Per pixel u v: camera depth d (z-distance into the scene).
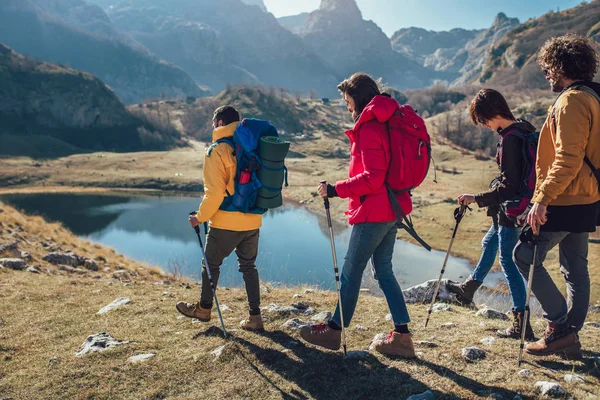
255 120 4.53
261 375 3.99
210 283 4.75
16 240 12.75
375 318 5.70
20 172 124.56
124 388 3.93
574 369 3.86
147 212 79.38
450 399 3.42
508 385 3.56
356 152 3.99
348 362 4.11
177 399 3.71
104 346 4.84
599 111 3.34
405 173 3.76
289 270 33.19
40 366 4.50
